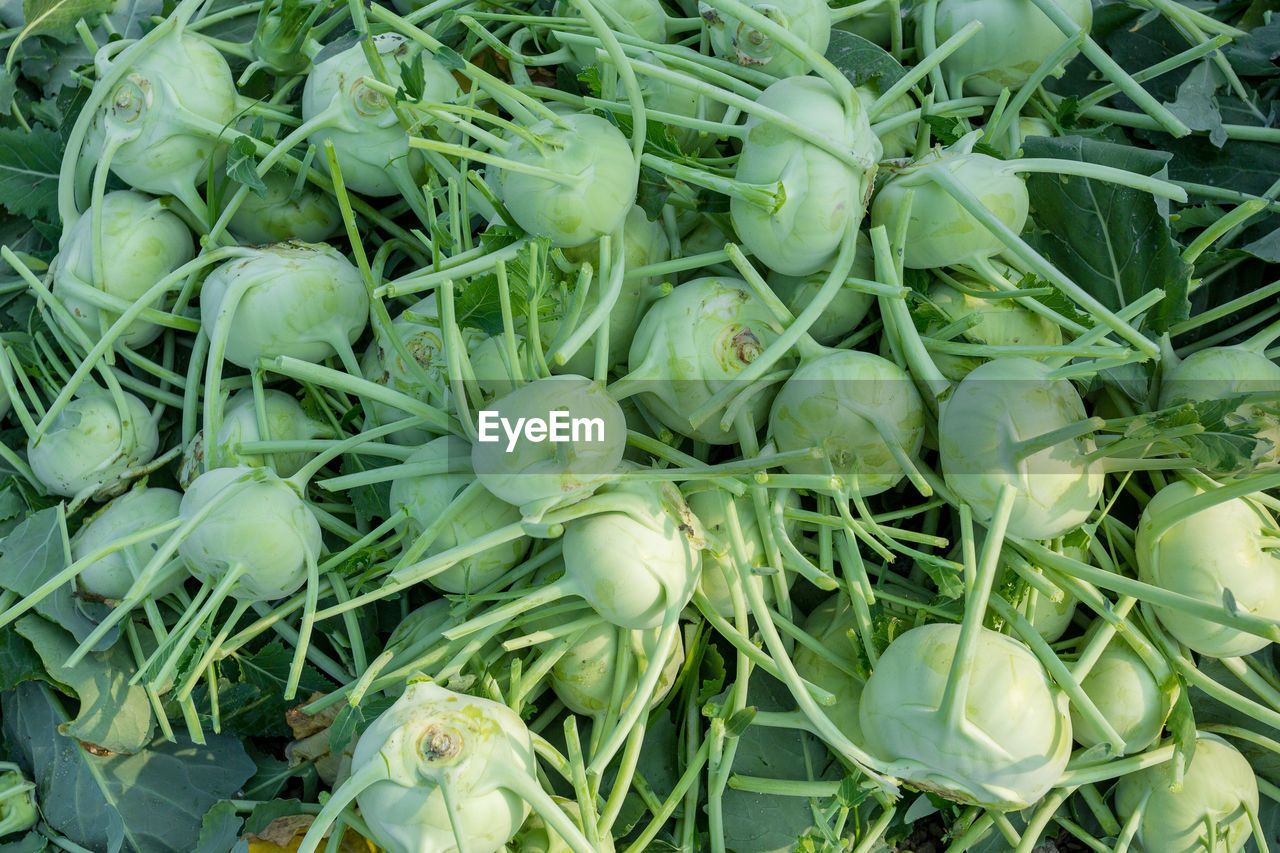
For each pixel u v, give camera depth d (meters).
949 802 1.07
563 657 1.06
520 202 1.01
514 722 1.00
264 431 1.08
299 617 1.13
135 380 1.15
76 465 1.11
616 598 0.99
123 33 1.25
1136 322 1.07
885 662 1.01
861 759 0.99
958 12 1.10
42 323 1.18
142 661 1.11
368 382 1.05
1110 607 1.01
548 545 1.06
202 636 1.04
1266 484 0.99
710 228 1.11
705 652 1.11
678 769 1.11
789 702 1.12
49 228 1.20
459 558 0.99
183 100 1.10
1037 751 0.98
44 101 1.26
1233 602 0.96
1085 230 1.08
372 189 1.12
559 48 1.18
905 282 1.07
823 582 0.99
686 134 1.10
